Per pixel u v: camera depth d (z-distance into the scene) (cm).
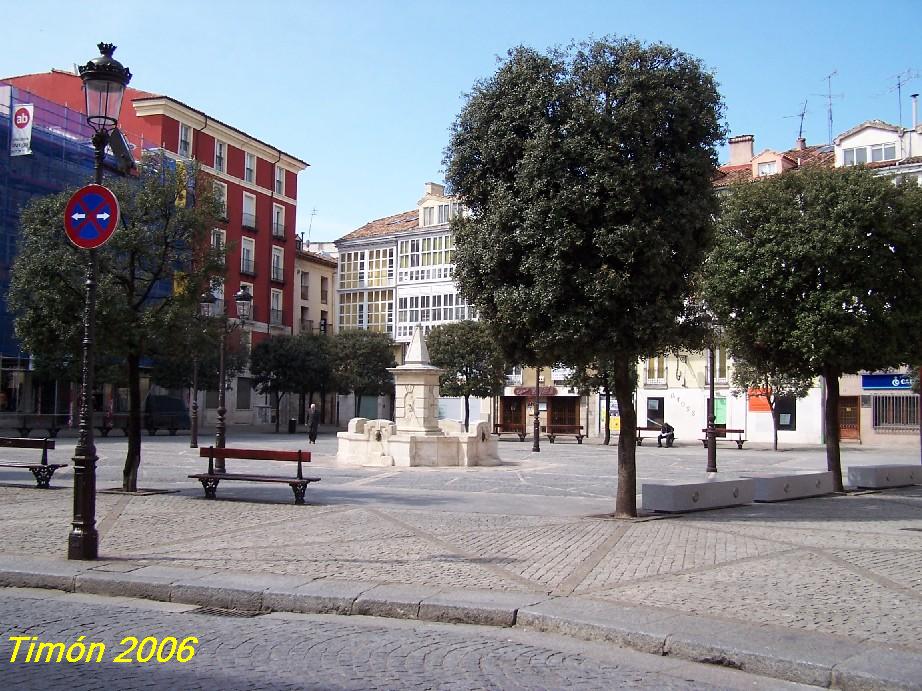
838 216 1642
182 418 4416
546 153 1244
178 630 688
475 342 4719
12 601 786
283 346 5116
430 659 615
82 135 4366
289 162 6138
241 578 834
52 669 575
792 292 1697
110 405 4712
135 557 948
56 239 1513
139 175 1588
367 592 780
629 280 1242
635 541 1114
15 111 3869
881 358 1678
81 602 789
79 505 924
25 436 3612
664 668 611
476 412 6144
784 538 1162
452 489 1842
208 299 1775
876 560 997
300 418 6588
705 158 1293
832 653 607
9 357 3897
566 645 666
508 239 1283
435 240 6450
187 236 1580
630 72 1255
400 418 2700
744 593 803
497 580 848
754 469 2706
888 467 2014
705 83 1314
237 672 573
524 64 1305
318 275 6881
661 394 5384
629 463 1366
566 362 1345
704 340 1401
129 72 1000
